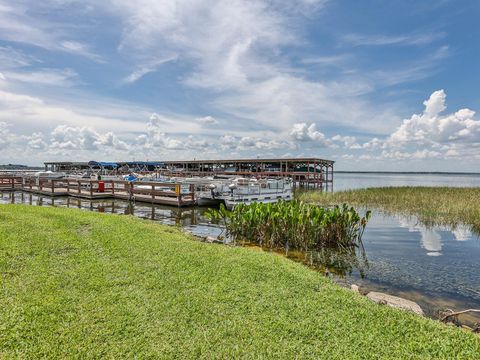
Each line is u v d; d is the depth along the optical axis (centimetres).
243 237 1210
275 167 4978
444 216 1727
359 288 699
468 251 1089
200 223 1559
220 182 2356
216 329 414
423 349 390
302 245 1064
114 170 5481
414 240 1251
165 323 423
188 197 2102
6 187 3084
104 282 543
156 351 363
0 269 565
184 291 524
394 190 2922
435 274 848
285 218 1089
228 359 354
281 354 366
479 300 683
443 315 583
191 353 362
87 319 423
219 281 576
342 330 426
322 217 1098
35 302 459
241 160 4634
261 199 2120
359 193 2720
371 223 1642
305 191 3381
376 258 992
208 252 768
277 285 573
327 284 607
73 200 2433
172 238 903
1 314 423
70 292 499
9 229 816
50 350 357
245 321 437
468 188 3056
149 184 2236
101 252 709
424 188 3097
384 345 395
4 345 362
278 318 448
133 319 429
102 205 2184
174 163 5762
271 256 776
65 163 5794
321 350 378
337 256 1007
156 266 638
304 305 495
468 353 384
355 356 367
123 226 993
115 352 360
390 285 765
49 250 688
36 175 3459
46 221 959
